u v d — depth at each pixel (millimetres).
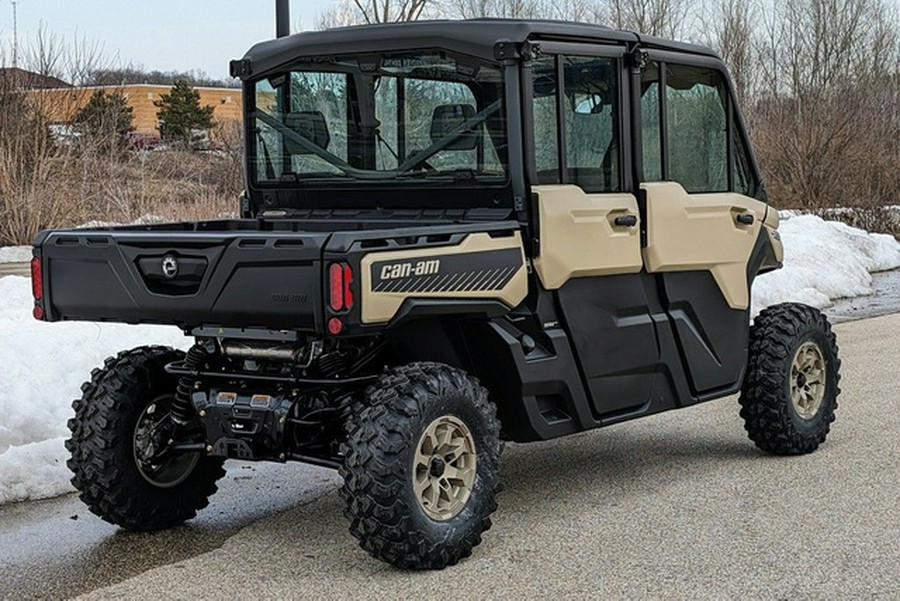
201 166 22172
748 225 6941
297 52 6293
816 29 30438
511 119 5688
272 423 5242
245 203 6680
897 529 5695
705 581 5000
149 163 21453
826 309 14664
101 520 6066
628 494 6414
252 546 5590
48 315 5648
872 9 31688
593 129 6051
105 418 5605
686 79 6613
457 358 5695
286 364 5375
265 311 4938
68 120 20469
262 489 6645
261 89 6508
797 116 28484
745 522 5840
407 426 4965
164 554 5492
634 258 6191
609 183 6156
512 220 5742
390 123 6078
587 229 5926
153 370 5773
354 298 4777
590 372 6031
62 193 19078
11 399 7320
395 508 4945
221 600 4859
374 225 6070
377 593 4895
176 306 5191
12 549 5586
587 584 4977
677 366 6523
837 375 7387
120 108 21500
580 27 5977
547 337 5797
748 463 7062
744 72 30953
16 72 20312
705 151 6754
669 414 8586
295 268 4848
